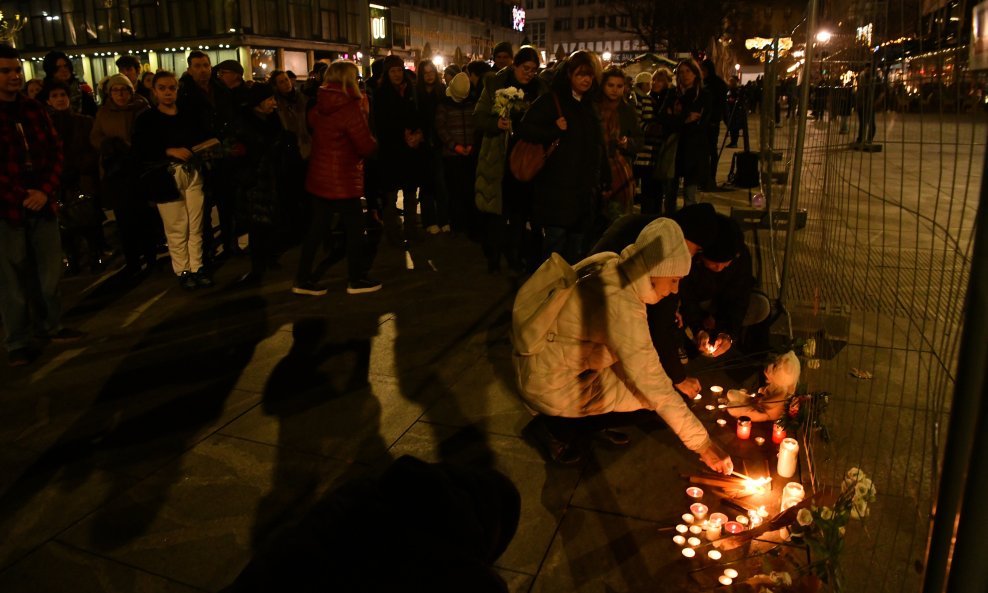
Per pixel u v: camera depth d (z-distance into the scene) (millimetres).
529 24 90250
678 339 4078
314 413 4160
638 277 3012
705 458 3152
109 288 6625
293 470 3584
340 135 5922
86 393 4449
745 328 4609
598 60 5477
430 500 1218
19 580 2828
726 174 13898
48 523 3189
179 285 6688
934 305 5125
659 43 29594
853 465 3418
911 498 3168
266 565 1181
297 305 6074
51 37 37844
